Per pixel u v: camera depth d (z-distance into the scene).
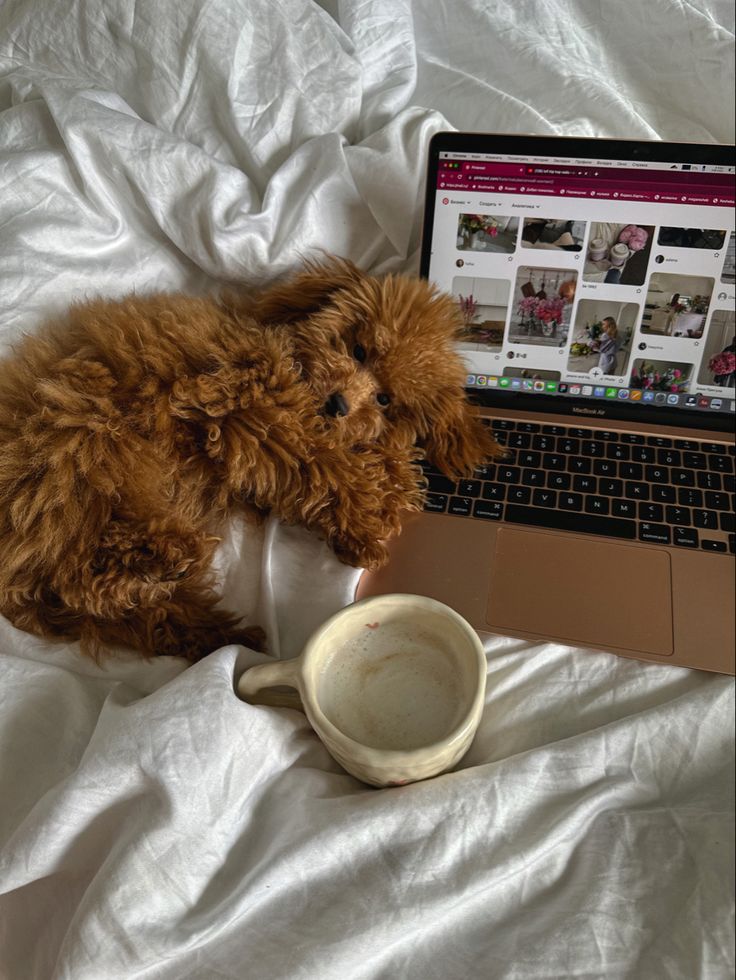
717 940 0.47
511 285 0.82
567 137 0.76
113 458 0.61
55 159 0.82
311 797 0.54
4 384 0.65
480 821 0.53
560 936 0.48
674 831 0.54
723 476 0.78
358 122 0.97
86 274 0.81
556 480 0.78
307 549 0.72
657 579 0.69
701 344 0.81
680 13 1.00
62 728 0.59
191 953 0.47
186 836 0.50
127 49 0.91
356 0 0.98
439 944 0.49
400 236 0.91
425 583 0.69
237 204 0.85
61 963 0.46
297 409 0.68
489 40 1.04
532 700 0.62
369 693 0.55
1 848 0.52
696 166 0.75
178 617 0.63
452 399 0.76
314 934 0.47
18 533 0.59
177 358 0.65
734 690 0.60
